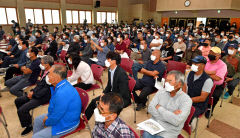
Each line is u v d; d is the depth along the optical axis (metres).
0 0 13.54
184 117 1.87
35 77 3.41
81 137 2.70
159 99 2.13
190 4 16.23
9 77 4.27
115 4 20.22
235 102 3.79
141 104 3.42
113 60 2.68
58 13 16.73
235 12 15.29
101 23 19.72
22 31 11.07
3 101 3.73
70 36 10.15
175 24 19.66
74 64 3.21
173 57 5.26
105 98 1.46
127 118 3.18
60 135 2.05
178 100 1.99
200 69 2.50
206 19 17.34
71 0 17.03
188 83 2.68
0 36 11.40
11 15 14.36
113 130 1.48
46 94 2.68
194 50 4.82
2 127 2.89
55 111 1.93
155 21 20.44
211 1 14.86
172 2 17.62
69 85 2.07
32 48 3.28
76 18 17.88
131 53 5.60
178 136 2.07
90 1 18.33
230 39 6.58
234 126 2.98
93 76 3.69
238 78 3.75
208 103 2.83
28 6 14.84
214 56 3.06
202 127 2.95
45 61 2.71
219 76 3.09
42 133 1.98
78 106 2.08
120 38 5.75
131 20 21.33
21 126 2.86
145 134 1.95
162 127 1.90
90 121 3.08
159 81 3.29
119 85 2.67
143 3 20.89
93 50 6.28
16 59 5.21
